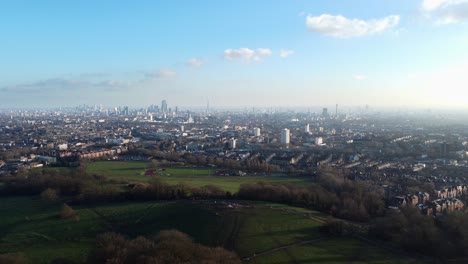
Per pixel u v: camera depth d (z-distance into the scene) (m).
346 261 184.62
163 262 160.38
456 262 189.62
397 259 189.62
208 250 179.12
